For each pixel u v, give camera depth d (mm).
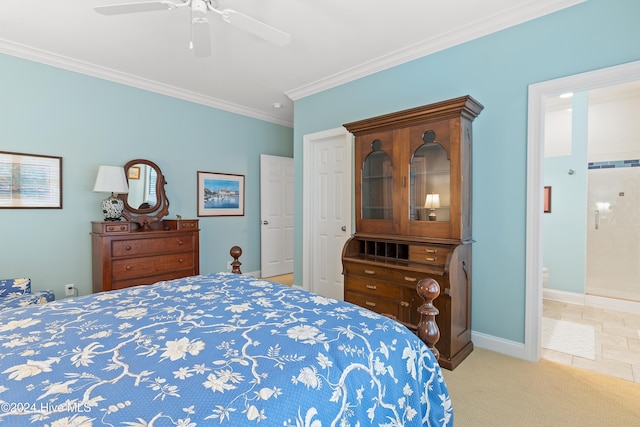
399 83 3172
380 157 2875
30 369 859
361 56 3162
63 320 1246
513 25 2479
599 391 2061
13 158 2992
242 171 4918
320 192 4012
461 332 2496
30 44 2930
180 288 1748
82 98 3391
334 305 1461
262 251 5125
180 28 2666
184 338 1072
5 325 1192
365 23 2592
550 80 2328
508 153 2525
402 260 2699
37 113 3115
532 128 2406
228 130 4727
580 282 4000
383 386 1035
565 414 1840
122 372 853
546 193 4223
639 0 2023
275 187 5301
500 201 2568
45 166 3162
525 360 2465
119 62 3311
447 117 2420
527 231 2445
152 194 3869
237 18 1947
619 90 3783
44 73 3150
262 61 3285
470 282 2656
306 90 3986
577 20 2223
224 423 691
